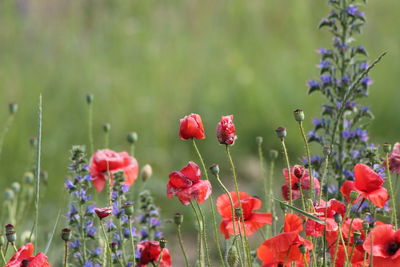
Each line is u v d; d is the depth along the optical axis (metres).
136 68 12.48
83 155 4.69
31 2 12.16
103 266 4.36
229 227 3.98
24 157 10.37
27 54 11.80
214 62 13.60
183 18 13.96
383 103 13.05
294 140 12.40
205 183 3.82
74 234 4.78
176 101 12.54
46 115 11.05
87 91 11.62
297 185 4.20
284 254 3.62
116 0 12.92
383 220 5.42
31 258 3.73
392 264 3.52
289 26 14.77
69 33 12.16
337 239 3.72
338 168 5.25
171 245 8.79
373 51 14.11
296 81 13.45
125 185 4.65
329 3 5.45
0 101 10.92
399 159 4.06
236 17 14.52
